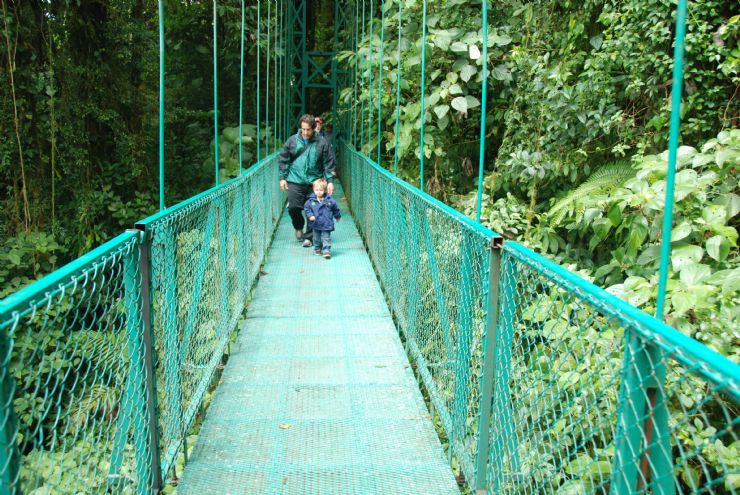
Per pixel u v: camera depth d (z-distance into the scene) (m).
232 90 12.57
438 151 6.01
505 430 1.88
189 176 10.66
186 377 2.67
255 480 2.47
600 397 1.32
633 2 3.69
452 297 2.57
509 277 1.86
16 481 1.13
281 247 7.00
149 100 8.95
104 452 1.55
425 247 3.22
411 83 6.32
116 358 1.69
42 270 6.35
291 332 4.25
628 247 3.38
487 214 4.94
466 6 6.11
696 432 1.96
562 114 4.51
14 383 1.14
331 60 14.30
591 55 4.45
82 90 7.43
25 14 6.29
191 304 2.77
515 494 1.75
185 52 12.15
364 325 4.38
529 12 5.27
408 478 2.50
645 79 3.93
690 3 3.50
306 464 2.60
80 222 7.39
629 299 2.84
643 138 3.94
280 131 11.38
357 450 2.71
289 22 13.65
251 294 5.14
